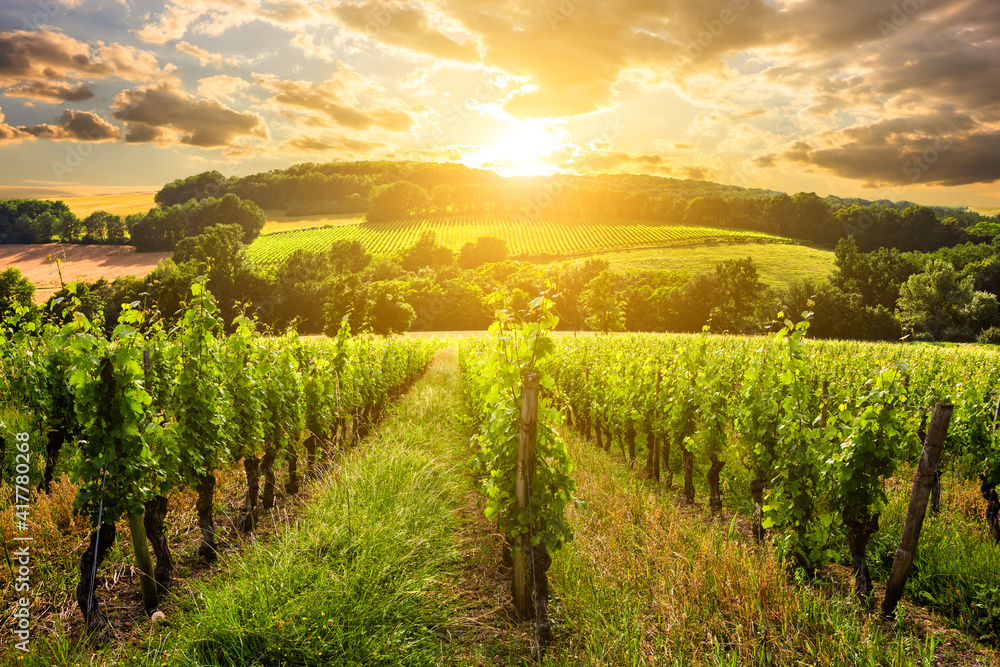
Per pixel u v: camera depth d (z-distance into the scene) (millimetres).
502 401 4504
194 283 5129
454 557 4883
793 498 4859
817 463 4734
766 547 5016
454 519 5648
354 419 10312
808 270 72125
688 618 3844
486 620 4148
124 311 4254
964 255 62156
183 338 5020
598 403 10453
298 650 3334
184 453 4707
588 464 7898
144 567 4148
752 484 6047
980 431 6715
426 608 4016
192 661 3252
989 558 4828
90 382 3900
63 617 4027
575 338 17453
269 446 6520
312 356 9102
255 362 6426
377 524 4852
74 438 6375
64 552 4855
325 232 110438
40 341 7574
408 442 8164
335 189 140625
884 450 4328
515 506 4219
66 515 5453
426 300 62938
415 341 22688
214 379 5305
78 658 3488
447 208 124312
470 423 9609
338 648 3402
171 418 5137
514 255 90500
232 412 5578
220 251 62188
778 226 99938
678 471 8094
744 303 55406
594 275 65625
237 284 59594
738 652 3502
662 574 4367
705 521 6281
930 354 14258
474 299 62844
